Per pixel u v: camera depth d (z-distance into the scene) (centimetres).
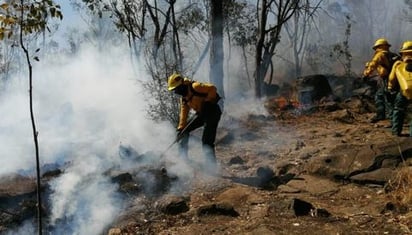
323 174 643
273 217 516
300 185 622
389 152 625
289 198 560
